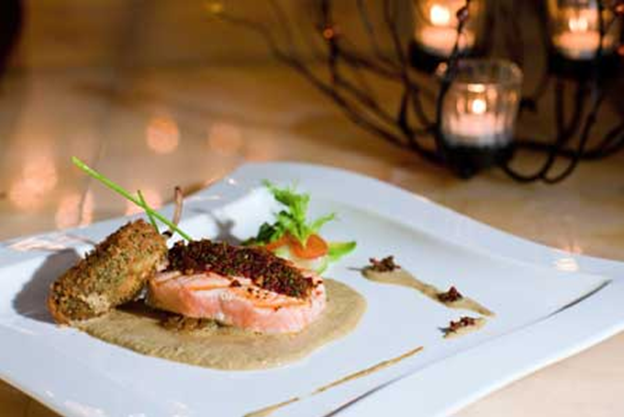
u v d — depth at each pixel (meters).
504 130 2.47
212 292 1.80
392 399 1.60
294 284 1.84
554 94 3.02
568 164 2.63
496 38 3.30
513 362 1.70
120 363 1.73
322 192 2.27
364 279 2.01
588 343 1.77
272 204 2.25
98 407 1.59
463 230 2.13
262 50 3.35
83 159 2.64
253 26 3.33
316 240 2.05
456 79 2.52
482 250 2.06
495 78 2.52
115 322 1.83
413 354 1.78
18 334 1.80
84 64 3.26
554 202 2.44
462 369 1.68
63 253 1.99
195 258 1.88
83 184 2.52
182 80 3.17
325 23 2.84
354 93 3.02
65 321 1.83
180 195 2.04
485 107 2.43
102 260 1.83
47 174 2.56
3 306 1.90
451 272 2.04
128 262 1.83
